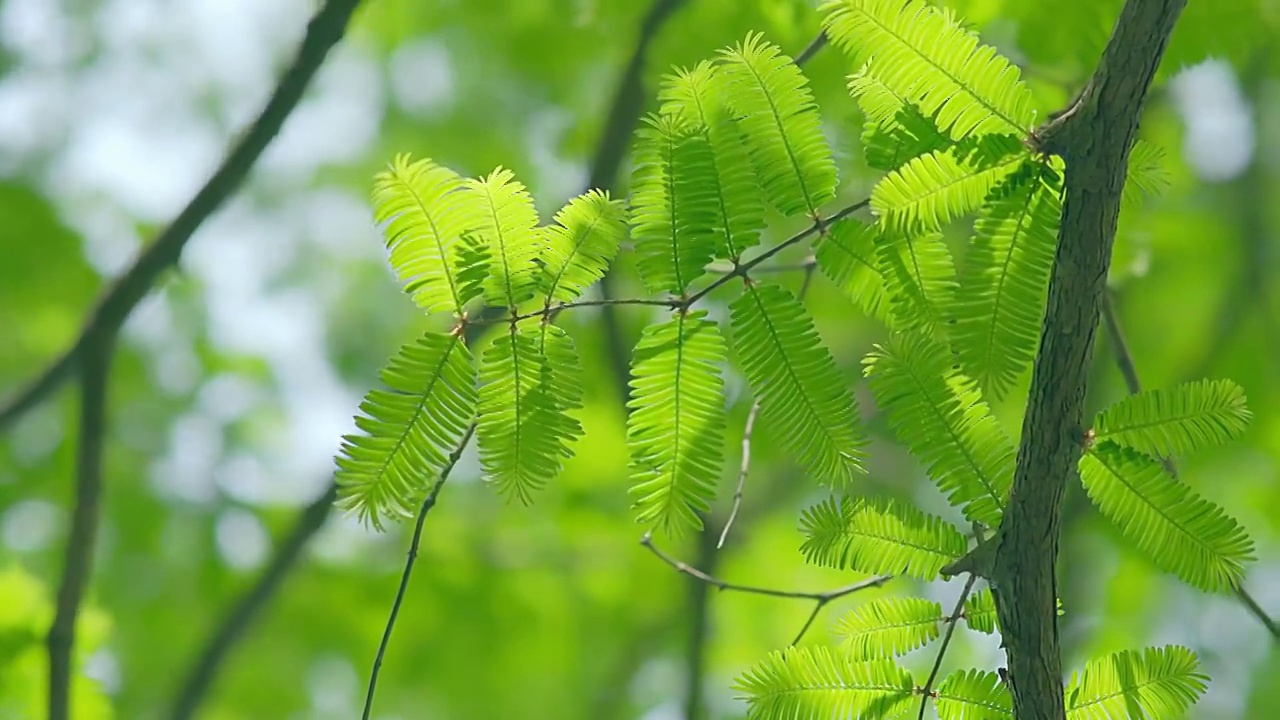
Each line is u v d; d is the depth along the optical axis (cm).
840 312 876
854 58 310
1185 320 994
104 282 1004
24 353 1012
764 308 312
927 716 344
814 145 309
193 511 995
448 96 958
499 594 986
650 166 308
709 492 312
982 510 325
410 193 294
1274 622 409
